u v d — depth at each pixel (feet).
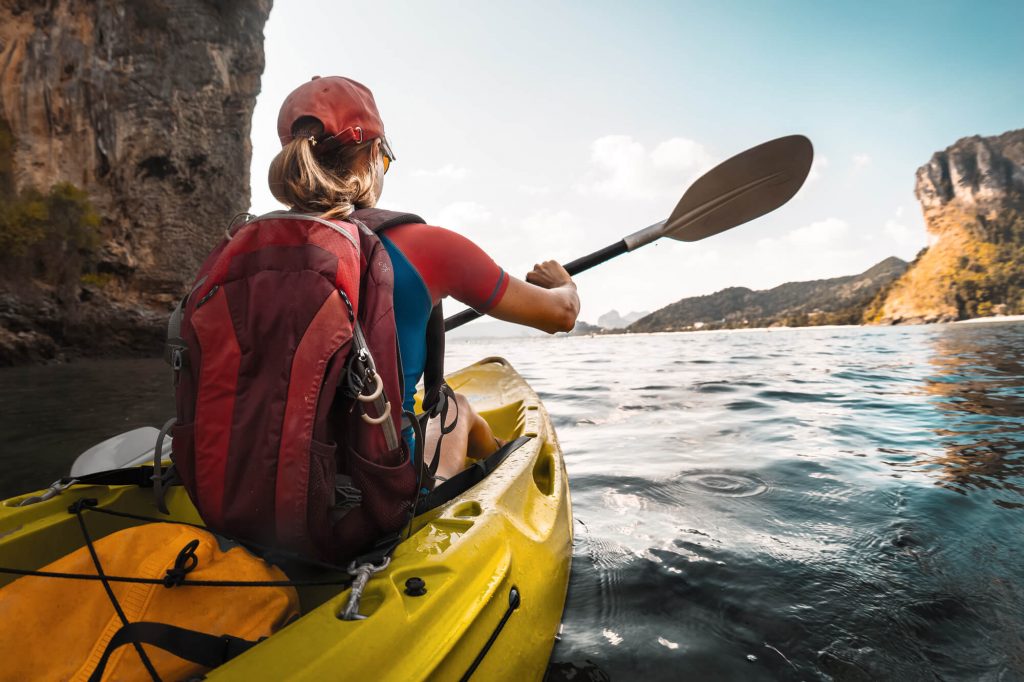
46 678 2.48
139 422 14.38
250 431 2.66
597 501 7.93
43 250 46.06
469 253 3.34
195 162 59.98
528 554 4.30
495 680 3.21
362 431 2.79
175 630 2.52
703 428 13.12
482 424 6.16
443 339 3.78
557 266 4.41
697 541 6.47
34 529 3.47
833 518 7.14
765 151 7.06
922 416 13.94
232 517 2.77
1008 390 17.67
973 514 7.18
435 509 4.31
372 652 2.49
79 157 51.93
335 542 2.95
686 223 6.91
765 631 4.71
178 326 2.98
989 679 4.14
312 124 3.22
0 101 47.67
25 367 37.52
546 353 61.00
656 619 4.89
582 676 4.15
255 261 2.70
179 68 58.49
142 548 2.83
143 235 56.54
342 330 2.65
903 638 4.61
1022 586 5.39
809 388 19.90
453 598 3.06
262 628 2.81
